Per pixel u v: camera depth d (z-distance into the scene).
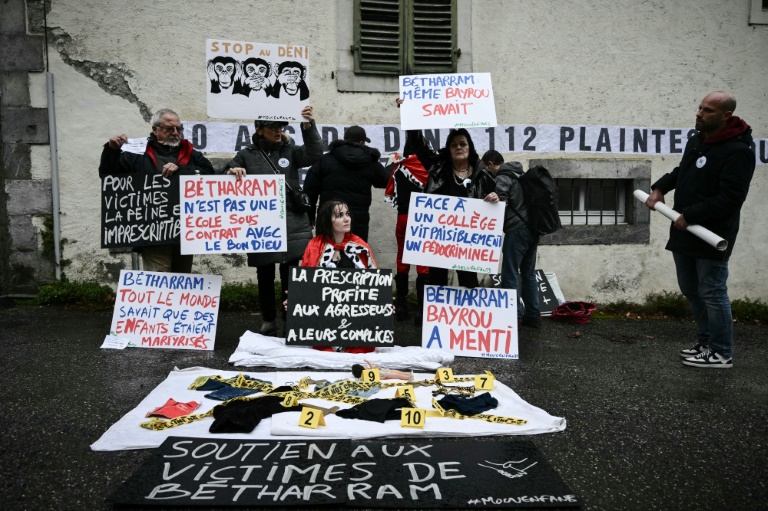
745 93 7.94
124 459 3.02
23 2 6.81
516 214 6.16
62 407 3.74
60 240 6.95
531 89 7.61
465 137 5.50
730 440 3.48
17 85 6.85
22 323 5.95
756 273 8.01
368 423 3.43
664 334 6.41
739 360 5.40
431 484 2.76
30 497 2.66
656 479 2.97
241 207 5.36
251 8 7.12
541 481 2.82
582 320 6.89
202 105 7.12
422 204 5.52
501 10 7.53
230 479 2.76
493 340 5.35
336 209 5.15
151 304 5.35
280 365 4.66
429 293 5.50
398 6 7.38
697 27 7.83
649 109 7.82
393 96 7.43
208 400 3.79
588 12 7.65
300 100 5.47
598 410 3.94
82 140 6.95
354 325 5.00
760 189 7.96
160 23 7.01
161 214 5.38
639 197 5.35
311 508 2.57
